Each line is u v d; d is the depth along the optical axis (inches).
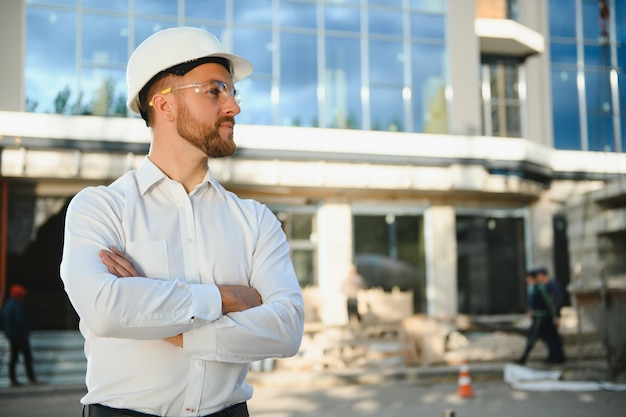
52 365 600.4
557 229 880.3
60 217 717.3
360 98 784.9
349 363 629.9
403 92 800.9
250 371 601.9
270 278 90.0
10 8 659.4
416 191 786.8
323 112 768.9
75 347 627.8
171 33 88.1
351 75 784.3
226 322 82.4
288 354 87.7
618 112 959.6
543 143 915.4
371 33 795.4
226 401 85.2
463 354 665.6
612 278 802.8
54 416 426.9
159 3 711.7
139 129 665.6
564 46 949.2
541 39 914.7
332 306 694.5
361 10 793.6
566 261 877.8
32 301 706.2
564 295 867.4
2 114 634.2
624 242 804.6
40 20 669.3
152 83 89.1
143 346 82.2
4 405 477.1
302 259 765.9
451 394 490.6
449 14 825.5
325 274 761.6
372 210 794.8
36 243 713.6
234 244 89.4
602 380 529.3
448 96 816.9
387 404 449.7
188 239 87.2
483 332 744.3
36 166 639.8
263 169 715.4
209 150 88.1
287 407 441.4
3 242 660.1
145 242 85.5
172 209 87.8
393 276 794.2
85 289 80.0
